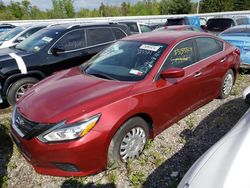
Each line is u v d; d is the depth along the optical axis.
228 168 2.18
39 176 3.61
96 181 3.45
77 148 3.08
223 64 5.34
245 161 2.21
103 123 3.21
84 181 3.45
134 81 3.80
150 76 3.85
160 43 4.35
